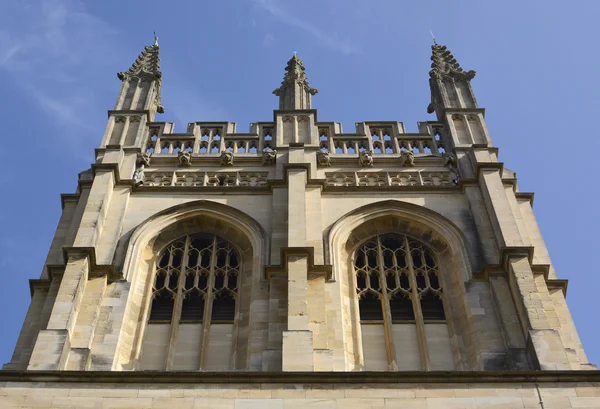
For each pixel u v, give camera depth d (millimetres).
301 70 54719
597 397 30984
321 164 46750
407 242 42312
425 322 38469
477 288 38781
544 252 42219
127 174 45031
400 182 46125
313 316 36375
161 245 41875
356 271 40844
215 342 37375
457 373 31422
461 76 53719
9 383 30969
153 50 56062
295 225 40812
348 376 31234
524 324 36062
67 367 34156
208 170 46562
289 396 30734
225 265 40812
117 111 49812
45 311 37531
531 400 30859
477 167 44781
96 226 40719
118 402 30516
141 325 37719
